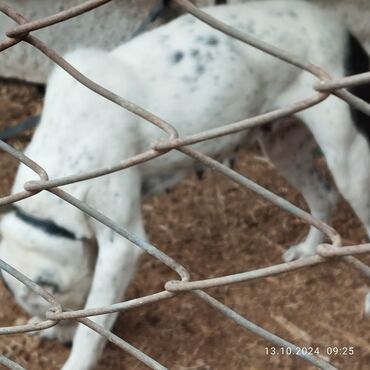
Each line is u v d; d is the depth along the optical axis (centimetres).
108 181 384
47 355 449
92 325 257
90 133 384
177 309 469
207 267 495
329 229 210
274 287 476
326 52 402
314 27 405
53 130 391
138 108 219
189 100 393
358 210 434
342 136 405
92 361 401
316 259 205
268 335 229
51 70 583
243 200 537
